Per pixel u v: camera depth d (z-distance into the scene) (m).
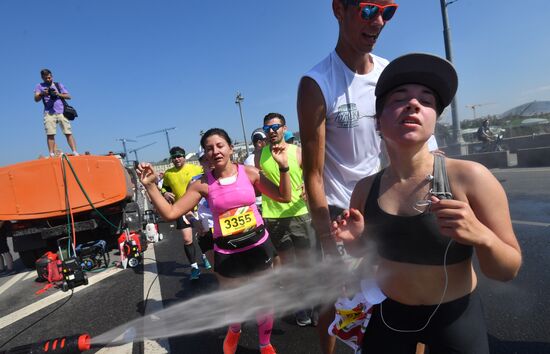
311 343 2.82
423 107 1.24
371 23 1.65
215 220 2.72
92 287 4.94
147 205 13.36
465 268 1.35
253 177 2.83
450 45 11.92
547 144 12.80
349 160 1.96
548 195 6.63
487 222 1.21
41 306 4.39
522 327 2.61
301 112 1.85
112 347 3.04
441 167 1.30
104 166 6.55
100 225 6.56
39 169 6.19
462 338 1.35
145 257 6.39
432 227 1.28
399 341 1.48
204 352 2.83
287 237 3.37
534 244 4.14
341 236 1.40
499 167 12.00
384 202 1.43
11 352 2.13
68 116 9.02
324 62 1.89
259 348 2.83
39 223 6.19
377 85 1.37
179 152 4.99
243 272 2.74
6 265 6.79
